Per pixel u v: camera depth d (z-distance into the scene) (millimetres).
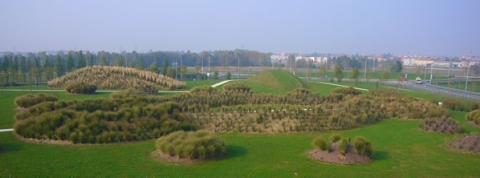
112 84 38688
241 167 12703
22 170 11930
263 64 118812
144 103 22250
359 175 12086
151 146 15211
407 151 15273
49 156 13523
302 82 47062
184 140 13797
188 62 117188
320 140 14320
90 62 70812
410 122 21938
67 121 16531
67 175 11539
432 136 18172
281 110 21656
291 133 18172
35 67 51500
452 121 20281
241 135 17625
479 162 13797
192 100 25125
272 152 14742
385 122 21875
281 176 11828
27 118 17594
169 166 12656
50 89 38312
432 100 29172
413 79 75312
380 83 56406
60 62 56781
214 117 20266
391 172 12453
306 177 11781
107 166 12523
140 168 12375
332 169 12641
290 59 97750
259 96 28016
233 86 33562
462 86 58906
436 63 128625
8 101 27641
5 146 14664
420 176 12109
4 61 54031
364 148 13836
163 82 41719
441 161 13875
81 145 15062
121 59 66562
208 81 56781
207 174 11883
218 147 13867
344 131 19094
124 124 17031
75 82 36406
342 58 112375
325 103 26562
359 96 29000
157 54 111125
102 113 17594
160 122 17703
